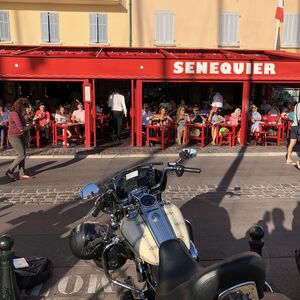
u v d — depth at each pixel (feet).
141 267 11.56
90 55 41.52
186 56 47.14
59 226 20.26
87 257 13.25
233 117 42.96
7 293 12.03
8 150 39.63
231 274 7.76
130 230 11.49
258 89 61.11
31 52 47.39
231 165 33.99
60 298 13.96
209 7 60.44
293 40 62.13
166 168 13.25
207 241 18.47
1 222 20.85
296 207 23.09
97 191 12.84
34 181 28.89
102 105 56.59
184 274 8.95
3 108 42.39
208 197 25.02
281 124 42.96
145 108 44.27
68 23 59.62
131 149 40.50
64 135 41.52
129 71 40.04
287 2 61.41
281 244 18.15
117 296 14.06
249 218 21.38
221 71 40.65
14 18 58.95
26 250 17.51
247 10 61.05
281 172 31.58
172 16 60.13
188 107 49.29
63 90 63.05
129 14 59.47
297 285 14.67
